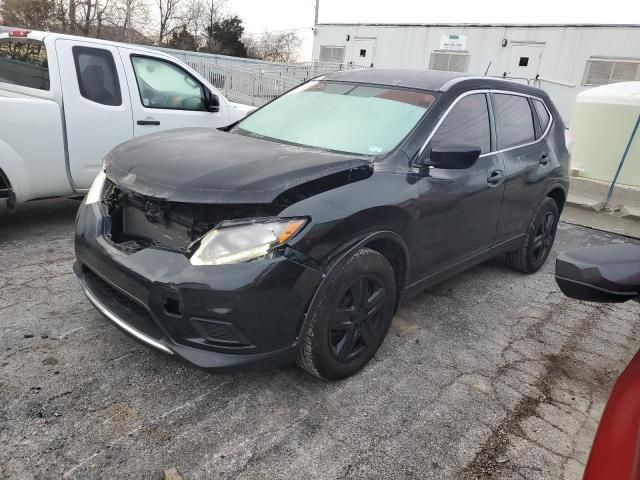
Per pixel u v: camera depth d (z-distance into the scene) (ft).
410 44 76.79
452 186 10.80
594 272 5.77
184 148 9.52
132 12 109.50
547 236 16.33
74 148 15.46
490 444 8.29
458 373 10.23
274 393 9.03
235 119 20.51
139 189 8.36
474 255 12.72
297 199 8.05
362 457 7.75
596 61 64.44
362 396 9.18
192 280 7.48
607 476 4.41
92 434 7.68
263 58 157.89
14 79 16.03
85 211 9.66
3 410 7.96
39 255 13.97
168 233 8.39
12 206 14.47
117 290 8.46
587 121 25.07
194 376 9.27
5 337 9.89
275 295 7.68
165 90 18.06
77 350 9.71
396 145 10.16
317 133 11.08
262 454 7.61
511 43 69.62
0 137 13.75
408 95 11.39
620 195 23.44
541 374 10.52
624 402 5.10
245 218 7.80
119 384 8.86
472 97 12.03
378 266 9.19
